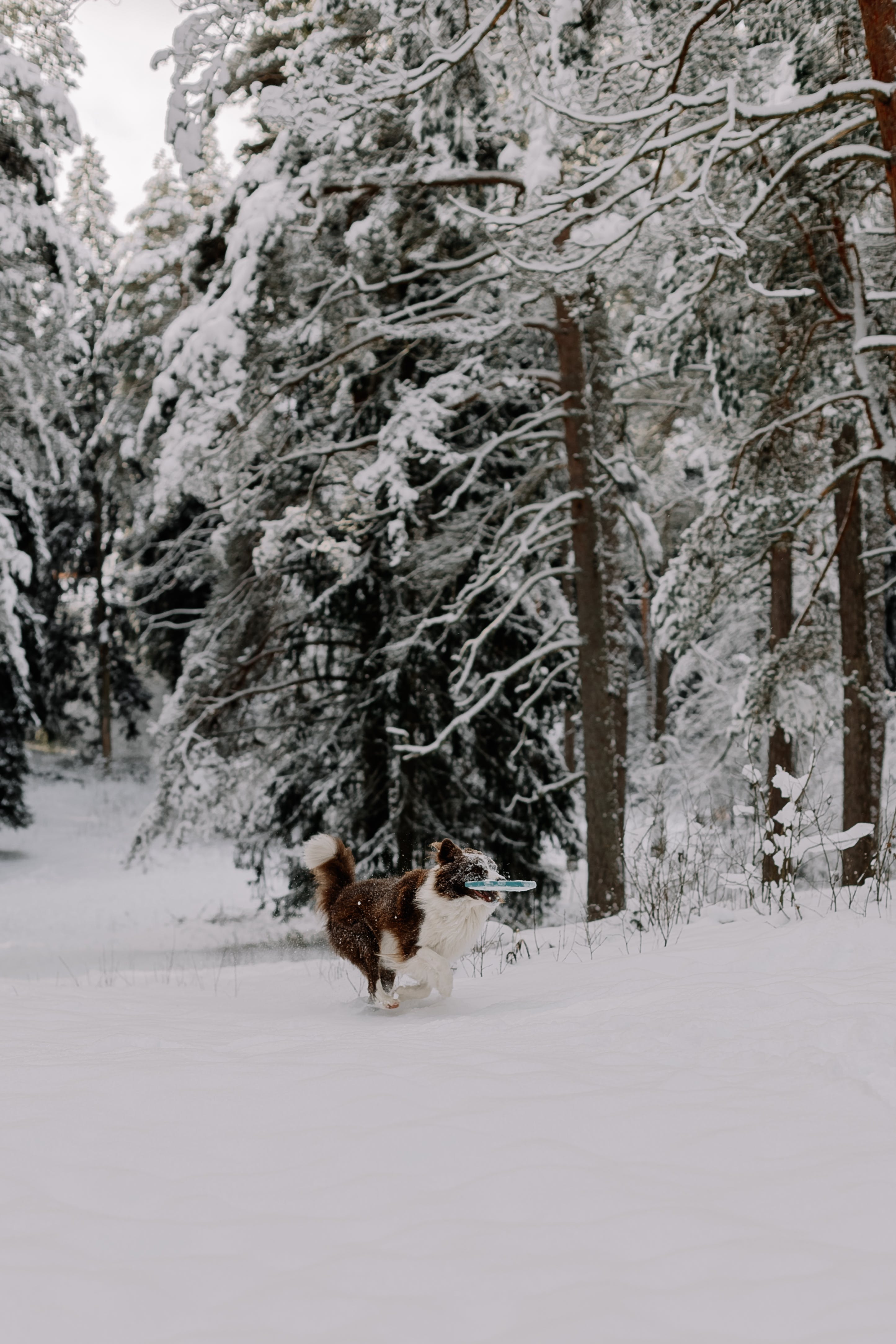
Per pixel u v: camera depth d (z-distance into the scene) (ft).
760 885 28.30
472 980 24.23
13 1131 10.44
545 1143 10.02
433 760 48.52
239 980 30.73
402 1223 8.33
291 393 43.75
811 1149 9.87
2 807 87.30
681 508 68.44
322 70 33.94
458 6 33.40
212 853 92.58
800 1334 6.51
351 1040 15.79
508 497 44.98
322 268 41.42
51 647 111.75
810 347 36.06
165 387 41.04
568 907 56.44
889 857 28.30
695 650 71.87
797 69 32.40
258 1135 10.50
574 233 34.81
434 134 35.37
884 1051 13.01
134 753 119.03
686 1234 7.98
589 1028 15.88
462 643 48.42
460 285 42.04
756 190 33.27
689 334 37.55
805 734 41.22
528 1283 7.23
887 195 37.32
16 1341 6.55
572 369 41.98
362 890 22.39
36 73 54.24
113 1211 8.68
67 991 23.58
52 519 110.93
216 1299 7.09
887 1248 7.78
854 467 34.86
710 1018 15.57
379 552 49.34
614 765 42.09
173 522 82.48
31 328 58.95
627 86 32.35
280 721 57.93
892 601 75.61
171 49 36.52
